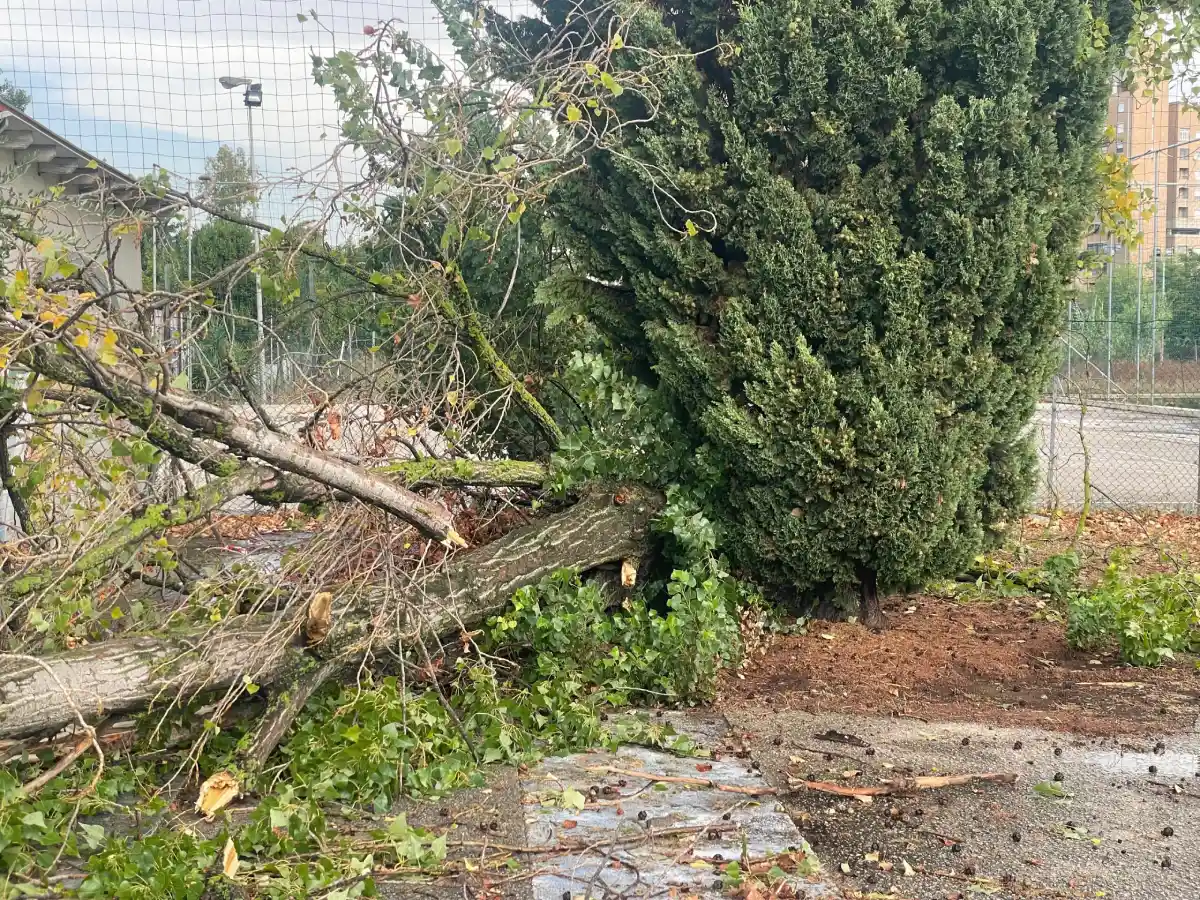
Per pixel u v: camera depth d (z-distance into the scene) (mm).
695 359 5211
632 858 3117
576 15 5094
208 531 5238
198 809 3299
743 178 5086
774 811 3482
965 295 5027
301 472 3805
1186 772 3879
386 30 4406
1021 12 4852
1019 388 5324
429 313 4898
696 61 5398
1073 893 2936
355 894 2779
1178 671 5242
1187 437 16734
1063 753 4074
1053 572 6535
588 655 4668
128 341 3516
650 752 4105
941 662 5250
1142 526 8789
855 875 3039
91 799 3230
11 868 2789
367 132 4551
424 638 4340
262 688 3914
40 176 7660
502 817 3439
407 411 4938
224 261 5250
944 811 3514
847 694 4793
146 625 4094
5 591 3768
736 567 5609
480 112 5094
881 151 5016
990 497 5559
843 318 5078
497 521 5449
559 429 5410
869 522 5117
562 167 5348
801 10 4883
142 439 3635
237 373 4195
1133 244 6289
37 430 4359
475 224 5426
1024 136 4891
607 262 5570
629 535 5246
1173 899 2898
